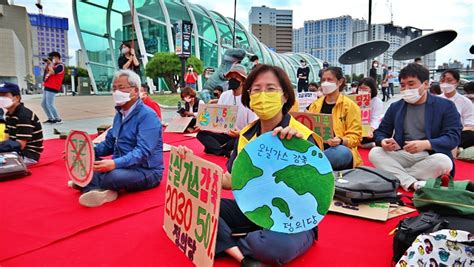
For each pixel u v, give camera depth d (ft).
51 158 16.03
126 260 6.94
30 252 7.32
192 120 24.71
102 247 7.50
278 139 6.44
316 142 7.03
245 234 7.04
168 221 7.95
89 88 93.86
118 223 8.77
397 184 9.95
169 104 51.16
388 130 12.55
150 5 85.35
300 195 6.32
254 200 6.30
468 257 5.63
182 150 7.47
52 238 7.91
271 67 7.14
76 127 27.07
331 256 7.08
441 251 5.75
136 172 10.80
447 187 7.36
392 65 67.46
